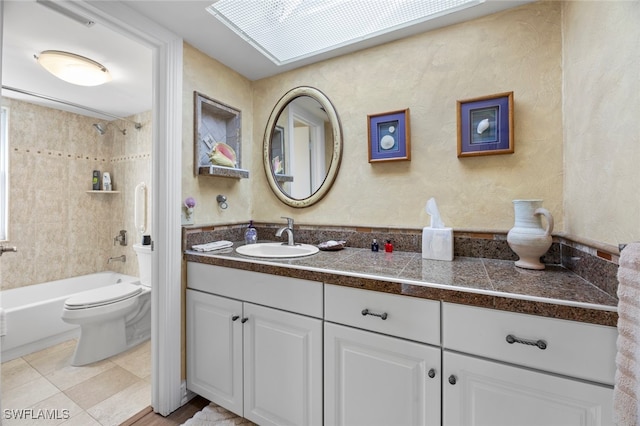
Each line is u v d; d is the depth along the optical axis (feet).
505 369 2.67
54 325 7.03
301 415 3.80
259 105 6.58
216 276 4.58
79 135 9.11
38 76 6.54
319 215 5.86
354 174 5.48
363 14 4.40
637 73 2.22
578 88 3.39
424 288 3.00
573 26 3.54
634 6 2.26
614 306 2.32
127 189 9.36
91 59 5.77
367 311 3.30
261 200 6.56
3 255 7.68
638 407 1.83
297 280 3.81
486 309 2.75
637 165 2.21
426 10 4.32
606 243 2.68
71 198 8.95
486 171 4.42
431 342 2.99
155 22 4.46
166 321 4.67
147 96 7.69
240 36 4.92
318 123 5.82
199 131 5.28
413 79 4.92
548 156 4.03
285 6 4.21
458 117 4.47
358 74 5.41
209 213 5.57
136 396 5.22
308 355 3.74
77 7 3.63
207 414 4.67
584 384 2.40
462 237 4.53
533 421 2.59
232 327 4.40
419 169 4.90
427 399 3.01
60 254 8.71
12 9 4.28
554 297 2.55
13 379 5.71
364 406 3.37
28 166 8.10
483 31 4.42
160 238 4.71
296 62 5.83
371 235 5.29
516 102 4.22
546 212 3.50
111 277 9.40
